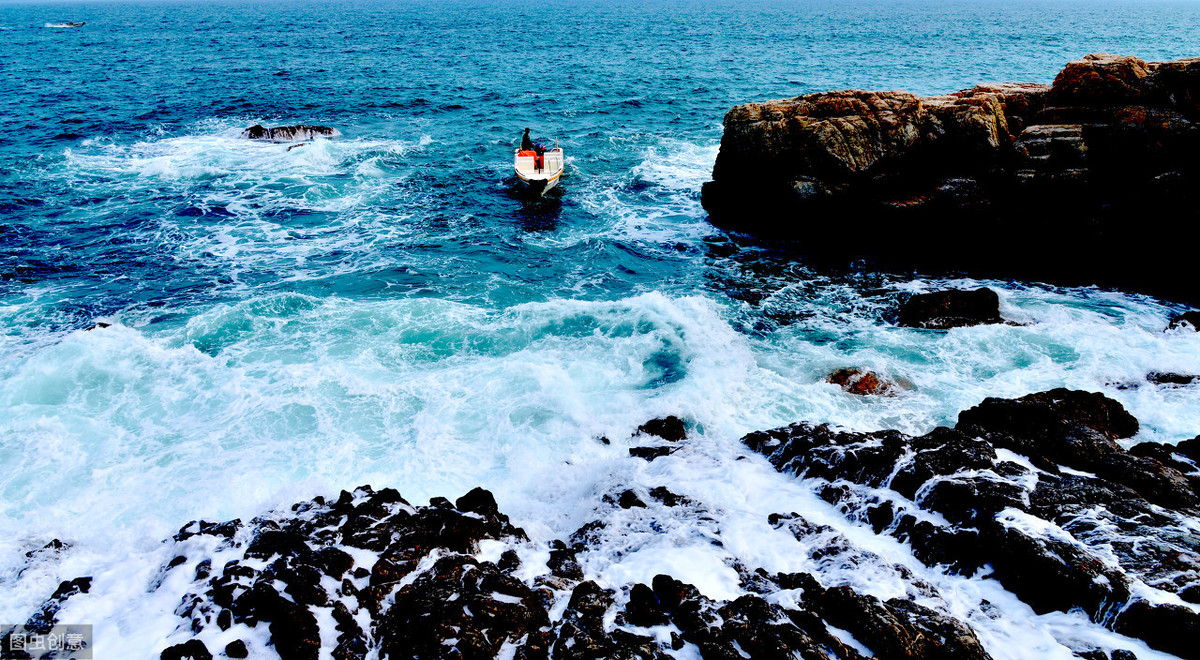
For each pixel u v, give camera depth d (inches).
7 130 1316.4
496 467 420.8
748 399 496.7
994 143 739.4
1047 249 724.7
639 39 3715.6
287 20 5438.0
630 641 254.5
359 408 467.8
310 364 524.7
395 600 285.0
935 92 1925.4
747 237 861.8
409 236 848.9
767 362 557.0
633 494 372.5
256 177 1047.6
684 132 1424.7
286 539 318.7
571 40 3622.0
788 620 258.5
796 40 3639.3
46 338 569.6
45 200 925.8
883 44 3390.7
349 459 416.5
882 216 769.6
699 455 426.0
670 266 780.6
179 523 359.9
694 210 957.8
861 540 324.2
